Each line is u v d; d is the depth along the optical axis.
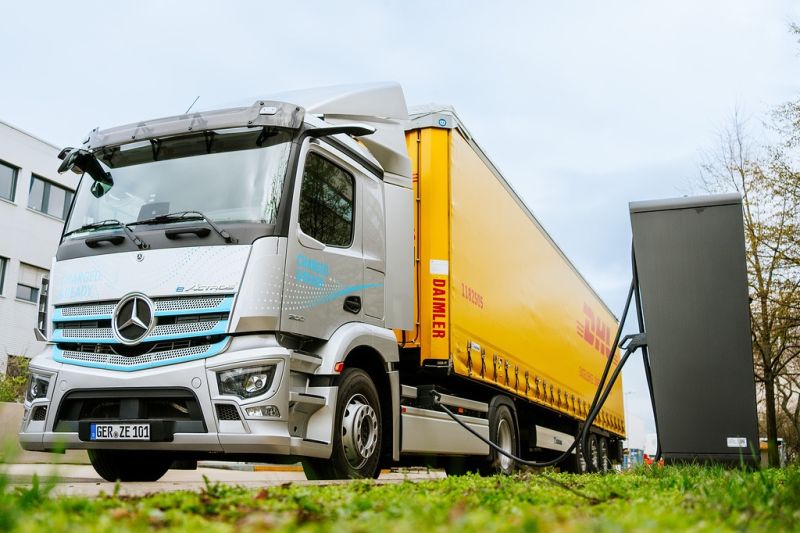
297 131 6.69
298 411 6.21
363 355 7.35
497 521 2.37
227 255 6.14
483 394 10.58
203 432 5.83
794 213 22.56
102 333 6.33
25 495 3.06
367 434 6.99
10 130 30.31
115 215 6.79
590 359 17.45
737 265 6.94
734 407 6.82
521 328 11.81
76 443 6.14
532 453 14.17
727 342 6.89
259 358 5.91
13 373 18.58
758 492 3.79
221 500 3.30
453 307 8.91
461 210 9.48
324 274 6.68
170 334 6.10
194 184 6.63
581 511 3.18
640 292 7.10
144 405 6.07
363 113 7.89
